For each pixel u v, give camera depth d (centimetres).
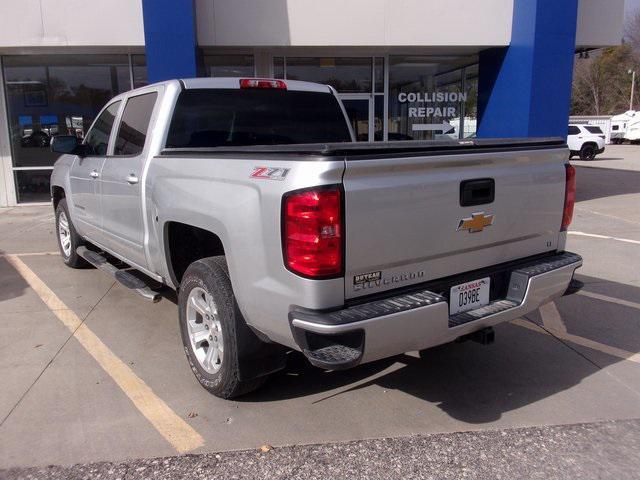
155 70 1011
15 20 1073
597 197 1360
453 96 1362
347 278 292
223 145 465
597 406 374
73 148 573
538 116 1135
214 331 371
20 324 521
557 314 546
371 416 363
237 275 329
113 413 364
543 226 386
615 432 343
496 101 1245
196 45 1060
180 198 381
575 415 363
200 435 340
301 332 290
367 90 1312
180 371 424
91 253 615
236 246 325
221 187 340
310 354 288
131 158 469
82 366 433
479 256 352
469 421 357
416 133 1360
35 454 321
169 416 361
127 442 333
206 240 425
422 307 299
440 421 357
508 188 354
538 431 345
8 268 718
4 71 1212
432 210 317
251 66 1265
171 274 426
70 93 1232
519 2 1141
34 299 592
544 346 472
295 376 418
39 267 721
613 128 4338
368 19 1133
